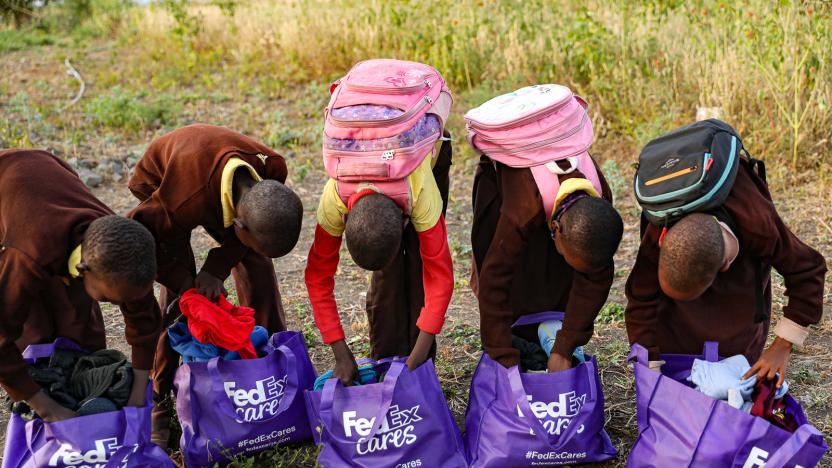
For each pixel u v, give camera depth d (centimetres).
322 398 313
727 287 313
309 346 453
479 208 355
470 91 885
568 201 299
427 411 322
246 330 329
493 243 321
